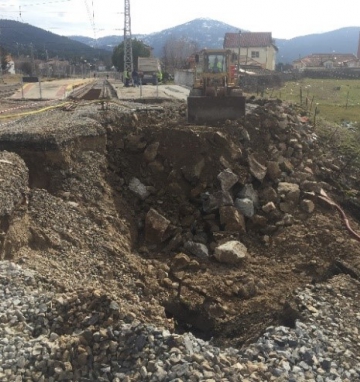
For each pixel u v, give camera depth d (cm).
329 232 1289
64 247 1033
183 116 1862
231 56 1950
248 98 2194
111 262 1077
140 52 6931
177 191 1430
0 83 4656
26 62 7375
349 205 1507
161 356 654
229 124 1619
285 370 678
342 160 1770
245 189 1433
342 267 1141
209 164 1473
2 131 1388
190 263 1200
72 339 662
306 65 7869
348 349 770
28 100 2653
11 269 847
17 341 669
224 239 1305
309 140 1766
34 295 785
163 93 2966
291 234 1305
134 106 1939
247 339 977
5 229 941
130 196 1430
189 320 1062
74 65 8738
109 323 692
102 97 2558
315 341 773
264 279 1162
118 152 1521
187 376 622
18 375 614
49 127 1396
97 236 1130
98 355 658
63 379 630
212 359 666
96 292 743
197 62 1992
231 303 1086
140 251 1260
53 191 1267
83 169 1362
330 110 2569
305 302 918
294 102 2609
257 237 1337
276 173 1502
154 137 1520
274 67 6650
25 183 1147
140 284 1056
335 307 898
